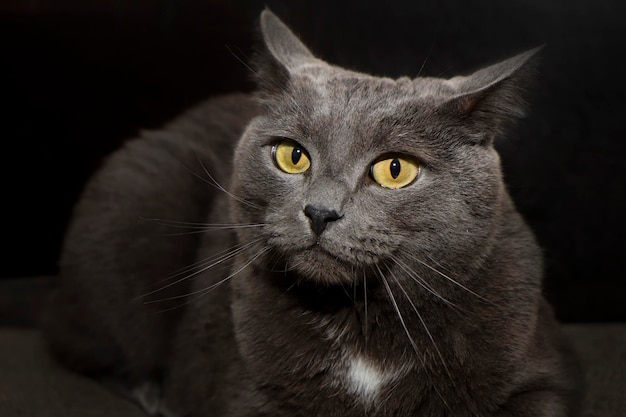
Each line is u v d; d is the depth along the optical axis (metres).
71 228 0.60
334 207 0.41
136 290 0.57
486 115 0.44
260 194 0.45
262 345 0.46
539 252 0.48
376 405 0.45
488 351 0.44
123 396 0.58
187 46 0.72
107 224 0.58
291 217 0.43
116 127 0.75
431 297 0.44
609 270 0.71
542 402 0.45
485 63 0.70
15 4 0.71
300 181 0.44
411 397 0.45
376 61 0.70
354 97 0.44
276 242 0.43
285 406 0.46
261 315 0.46
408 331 0.45
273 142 0.45
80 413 0.55
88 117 0.74
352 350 0.45
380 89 0.45
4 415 0.54
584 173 0.71
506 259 0.45
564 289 0.71
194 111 0.64
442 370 0.45
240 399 0.47
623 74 0.69
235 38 0.72
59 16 0.72
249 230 0.46
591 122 0.70
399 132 0.43
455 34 0.70
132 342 0.57
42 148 0.75
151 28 0.72
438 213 0.43
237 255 0.48
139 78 0.73
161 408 0.55
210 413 0.50
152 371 0.57
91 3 0.72
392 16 0.70
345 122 0.43
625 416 0.52
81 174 0.75
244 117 0.60
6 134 0.74
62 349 0.60
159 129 0.65
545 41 0.70
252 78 0.50
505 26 0.70
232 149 0.54
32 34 0.72
